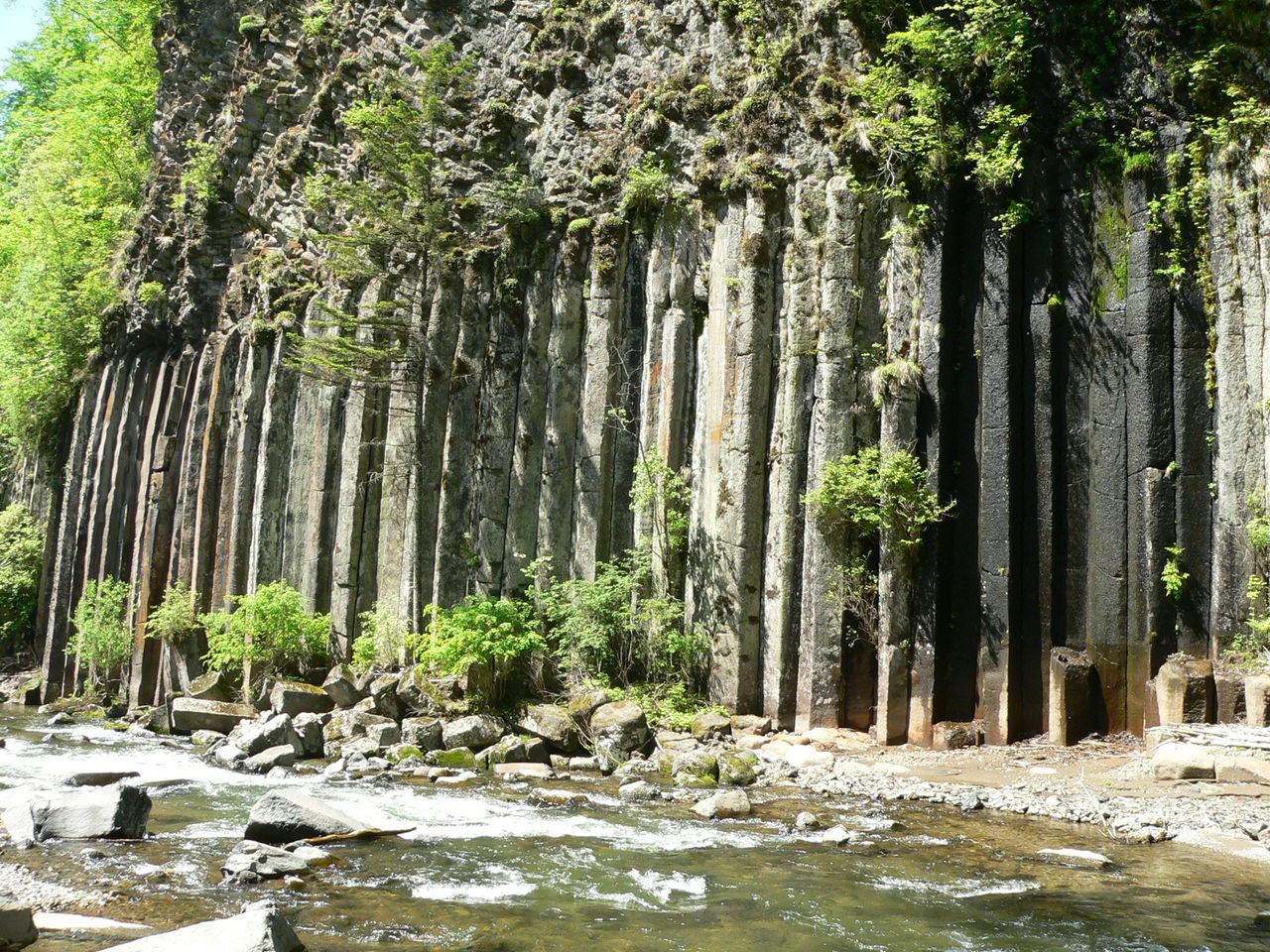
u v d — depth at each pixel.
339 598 26.53
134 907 9.13
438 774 17.38
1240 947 8.57
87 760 18.97
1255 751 14.47
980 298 19.59
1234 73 18.12
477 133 27.41
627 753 18.72
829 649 19.61
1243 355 17.38
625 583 21.83
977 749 17.73
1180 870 10.91
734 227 22.34
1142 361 17.92
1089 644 17.95
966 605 18.97
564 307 24.62
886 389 19.67
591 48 26.00
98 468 34.66
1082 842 12.20
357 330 27.83
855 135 20.67
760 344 21.36
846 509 19.55
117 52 44.16
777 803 14.67
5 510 42.06
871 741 18.78
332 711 22.67
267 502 28.80
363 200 26.09
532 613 23.23
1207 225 17.97
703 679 21.28
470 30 28.77
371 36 30.78
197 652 29.14
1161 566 17.42
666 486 22.44
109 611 31.91
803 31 22.23
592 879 10.58
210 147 34.44
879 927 9.07
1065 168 19.34
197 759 19.50
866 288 20.58
